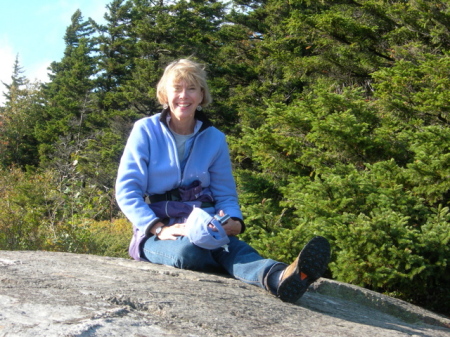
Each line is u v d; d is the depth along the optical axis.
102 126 33.22
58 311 1.63
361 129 6.91
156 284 2.32
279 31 24.28
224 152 3.14
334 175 6.14
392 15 10.47
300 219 6.34
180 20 29.61
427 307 5.70
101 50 39.78
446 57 7.35
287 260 5.43
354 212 5.91
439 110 7.08
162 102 3.04
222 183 3.12
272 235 5.79
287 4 24.38
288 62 11.60
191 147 3.04
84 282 2.14
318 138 7.04
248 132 8.02
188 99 2.90
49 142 40.25
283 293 2.42
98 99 37.31
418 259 5.04
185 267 2.84
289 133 7.82
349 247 5.23
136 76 30.89
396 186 5.92
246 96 23.38
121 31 39.75
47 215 9.11
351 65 11.11
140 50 30.33
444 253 5.21
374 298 3.56
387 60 11.03
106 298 1.87
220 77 28.39
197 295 2.21
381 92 7.72
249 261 2.75
